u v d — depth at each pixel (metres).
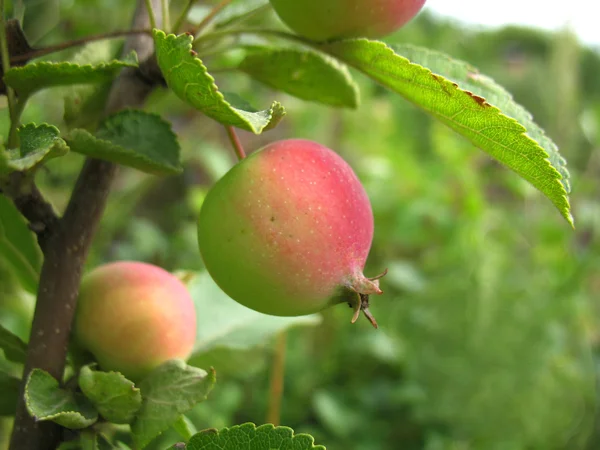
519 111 0.16
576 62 0.63
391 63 0.14
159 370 0.15
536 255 0.57
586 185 0.59
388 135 0.70
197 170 0.65
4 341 0.16
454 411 0.50
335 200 0.14
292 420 0.50
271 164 0.14
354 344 0.54
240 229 0.13
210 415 0.43
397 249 0.67
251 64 0.17
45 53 0.15
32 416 0.14
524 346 0.51
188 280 0.19
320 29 0.15
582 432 0.52
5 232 0.17
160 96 0.18
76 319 0.15
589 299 0.64
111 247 0.53
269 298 0.14
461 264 0.56
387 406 0.52
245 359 0.21
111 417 0.14
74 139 0.13
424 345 0.53
